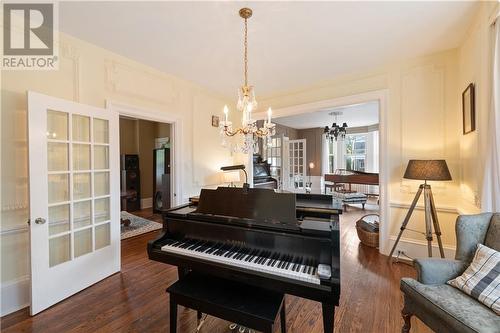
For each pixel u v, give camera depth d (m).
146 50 2.69
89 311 1.96
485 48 1.87
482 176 1.93
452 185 2.73
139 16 2.07
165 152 5.55
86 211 2.42
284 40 2.48
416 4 1.93
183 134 3.65
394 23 2.19
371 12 2.03
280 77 3.49
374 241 3.32
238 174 4.47
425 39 2.48
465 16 2.09
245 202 1.74
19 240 2.02
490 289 1.35
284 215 1.60
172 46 2.60
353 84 3.33
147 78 3.11
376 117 6.77
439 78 2.76
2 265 1.94
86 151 2.42
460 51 2.61
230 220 1.66
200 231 1.76
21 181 2.04
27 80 2.10
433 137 2.80
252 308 1.36
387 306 2.02
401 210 3.00
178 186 3.56
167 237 1.87
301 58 2.90
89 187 2.42
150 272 2.64
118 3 1.89
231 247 1.66
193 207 2.11
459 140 2.66
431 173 2.44
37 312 1.91
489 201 1.83
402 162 2.98
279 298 1.47
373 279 2.47
